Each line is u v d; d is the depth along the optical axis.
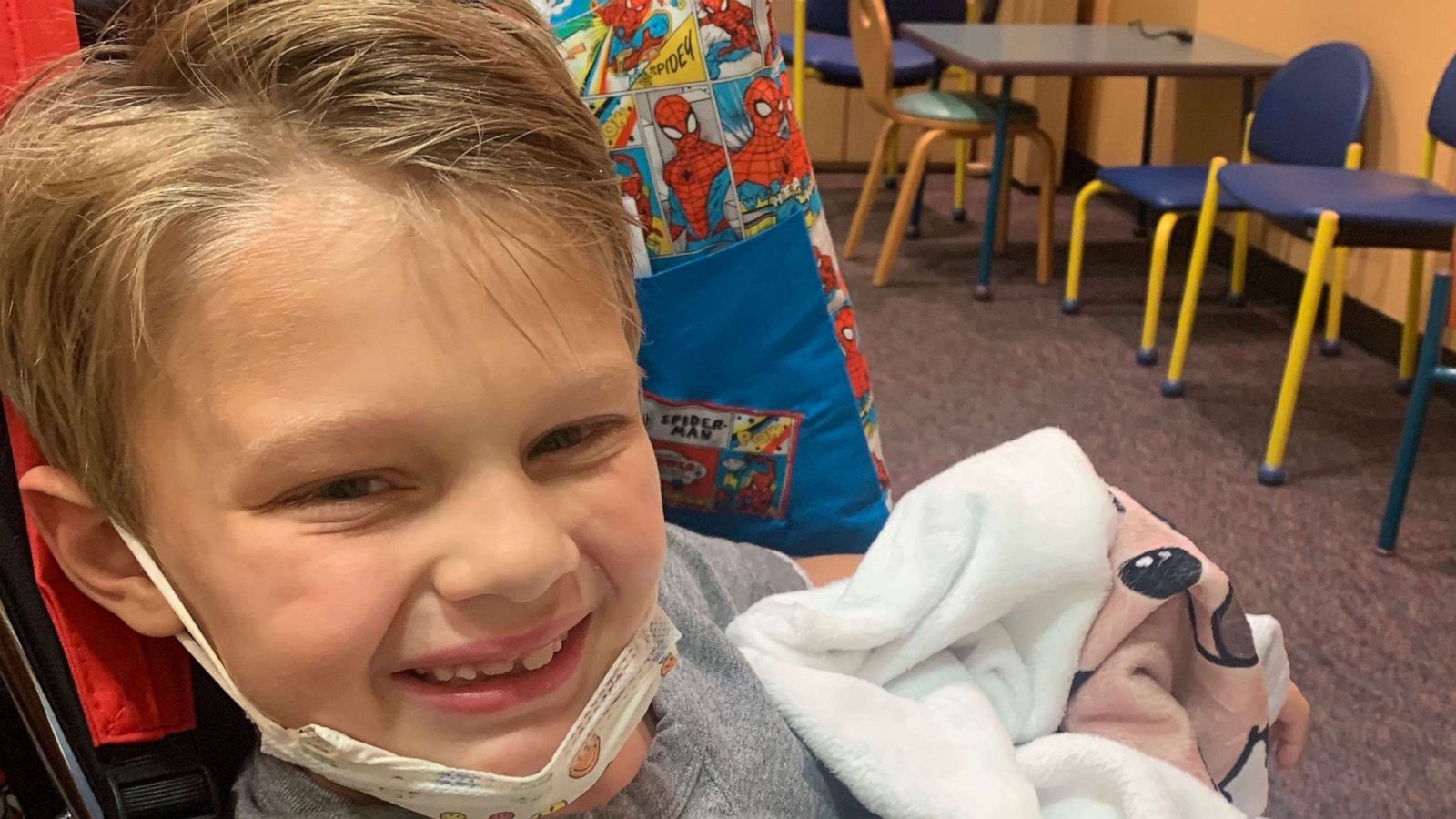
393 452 0.44
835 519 1.07
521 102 0.49
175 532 0.47
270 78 0.47
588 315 0.49
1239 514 2.00
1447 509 2.03
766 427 1.04
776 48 1.02
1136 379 2.58
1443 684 1.58
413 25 0.48
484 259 0.45
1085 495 0.76
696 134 0.97
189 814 0.61
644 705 0.56
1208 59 2.76
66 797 0.56
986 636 0.78
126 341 0.45
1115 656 0.76
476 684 0.49
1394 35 2.52
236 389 0.43
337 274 0.43
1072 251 2.94
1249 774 0.79
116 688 0.60
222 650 0.48
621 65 0.94
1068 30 3.19
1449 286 1.71
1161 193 2.57
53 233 0.46
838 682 0.72
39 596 0.58
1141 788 0.69
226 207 0.44
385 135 0.45
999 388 2.52
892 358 2.68
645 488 0.52
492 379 0.45
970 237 3.64
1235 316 2.98
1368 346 2.71
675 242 0.98
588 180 0.50
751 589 0.86
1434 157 2.40
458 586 0.45
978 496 0.75
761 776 0.67
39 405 0.49
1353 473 2.15
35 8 0.56
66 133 0.47
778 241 1.01
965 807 0.66
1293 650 1.65
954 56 2.82
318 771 0.51
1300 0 2.88
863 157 4.47
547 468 0.49
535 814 0.53
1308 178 2.26
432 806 0.51
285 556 0.44
